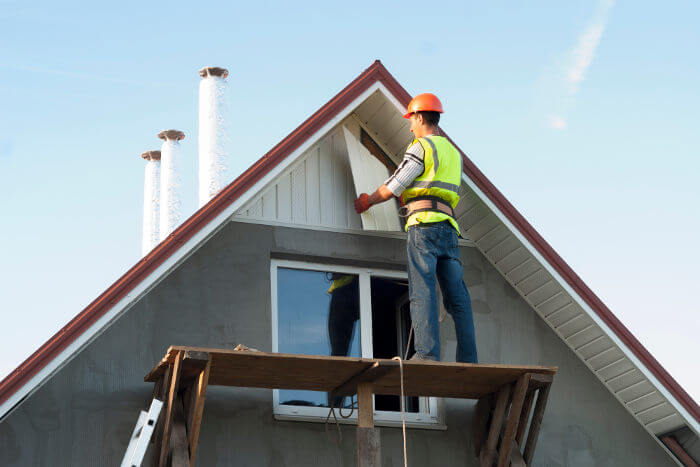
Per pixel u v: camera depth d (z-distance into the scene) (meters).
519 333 8.61
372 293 8.59
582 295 8.16
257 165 7.46
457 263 7.56
